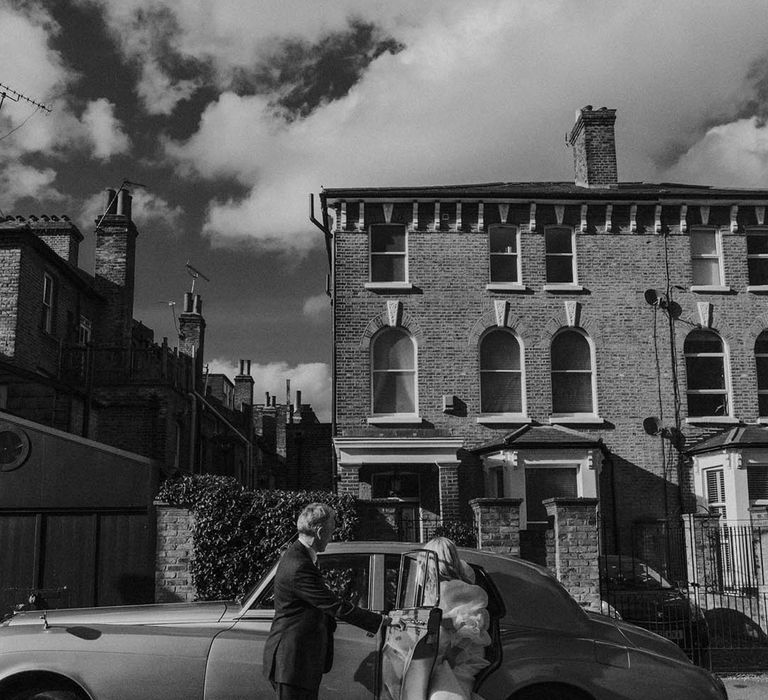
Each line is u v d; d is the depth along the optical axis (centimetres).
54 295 2231
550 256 2133
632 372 2064
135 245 2692
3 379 1891
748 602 1358
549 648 580
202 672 570
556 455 1914
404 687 493
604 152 2272
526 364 2056
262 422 4128
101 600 1180
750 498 1888
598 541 1105
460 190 2106
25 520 1191
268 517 1166
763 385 2100
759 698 912
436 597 515
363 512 1281
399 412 2033
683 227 2133
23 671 572
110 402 2094
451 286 2078
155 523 1191
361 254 2078
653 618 1126
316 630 500
